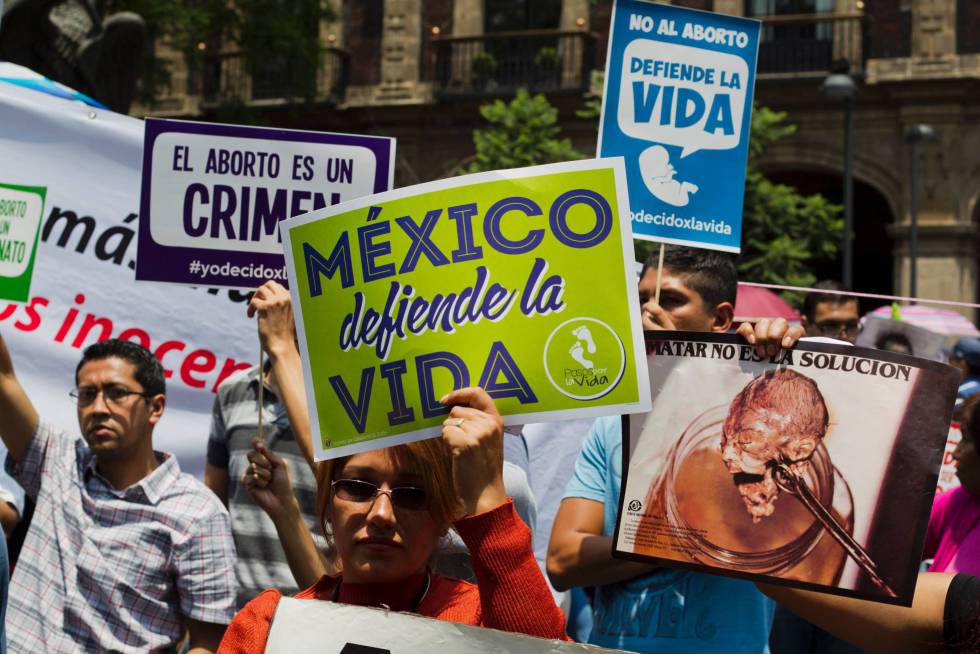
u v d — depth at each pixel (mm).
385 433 3830
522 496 5613
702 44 5602
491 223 3885
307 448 4758
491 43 43656
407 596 3777
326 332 3979
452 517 3762
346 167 5938
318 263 4008
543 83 42969
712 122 5590
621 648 5055
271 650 3576
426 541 3768
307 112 45062
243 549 6324
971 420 5824
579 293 3832
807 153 40812
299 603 3604
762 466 4113
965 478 5910
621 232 3836
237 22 35562
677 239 5555
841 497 4000
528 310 3846
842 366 4062
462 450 3535
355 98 44781
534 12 43531
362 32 44844
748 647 4891
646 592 5035
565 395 3809
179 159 5938
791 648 6598
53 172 8109
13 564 6227
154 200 5934
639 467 4254
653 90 5586
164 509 5828
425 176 44312
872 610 3906
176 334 8102
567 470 7875
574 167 3863
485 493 3527
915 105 39500
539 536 7777
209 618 5719
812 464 4051
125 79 12781
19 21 11672
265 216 5934
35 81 8578
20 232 6602
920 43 39562
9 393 6023
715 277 5707
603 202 3852
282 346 4996
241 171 5941
